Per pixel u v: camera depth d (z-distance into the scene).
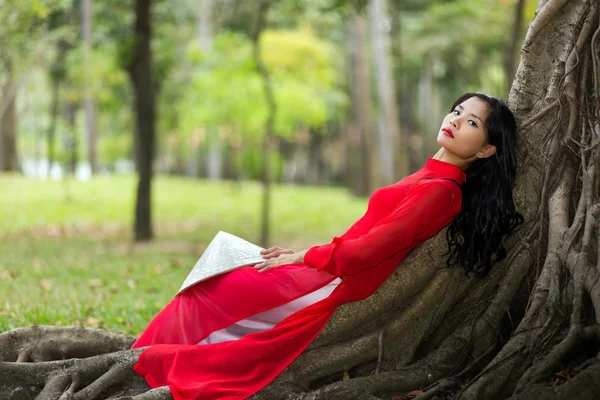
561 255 3.58
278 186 30.47
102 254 11.52
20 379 3.58
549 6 3.80
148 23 12.95
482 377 3.38
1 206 18.11
